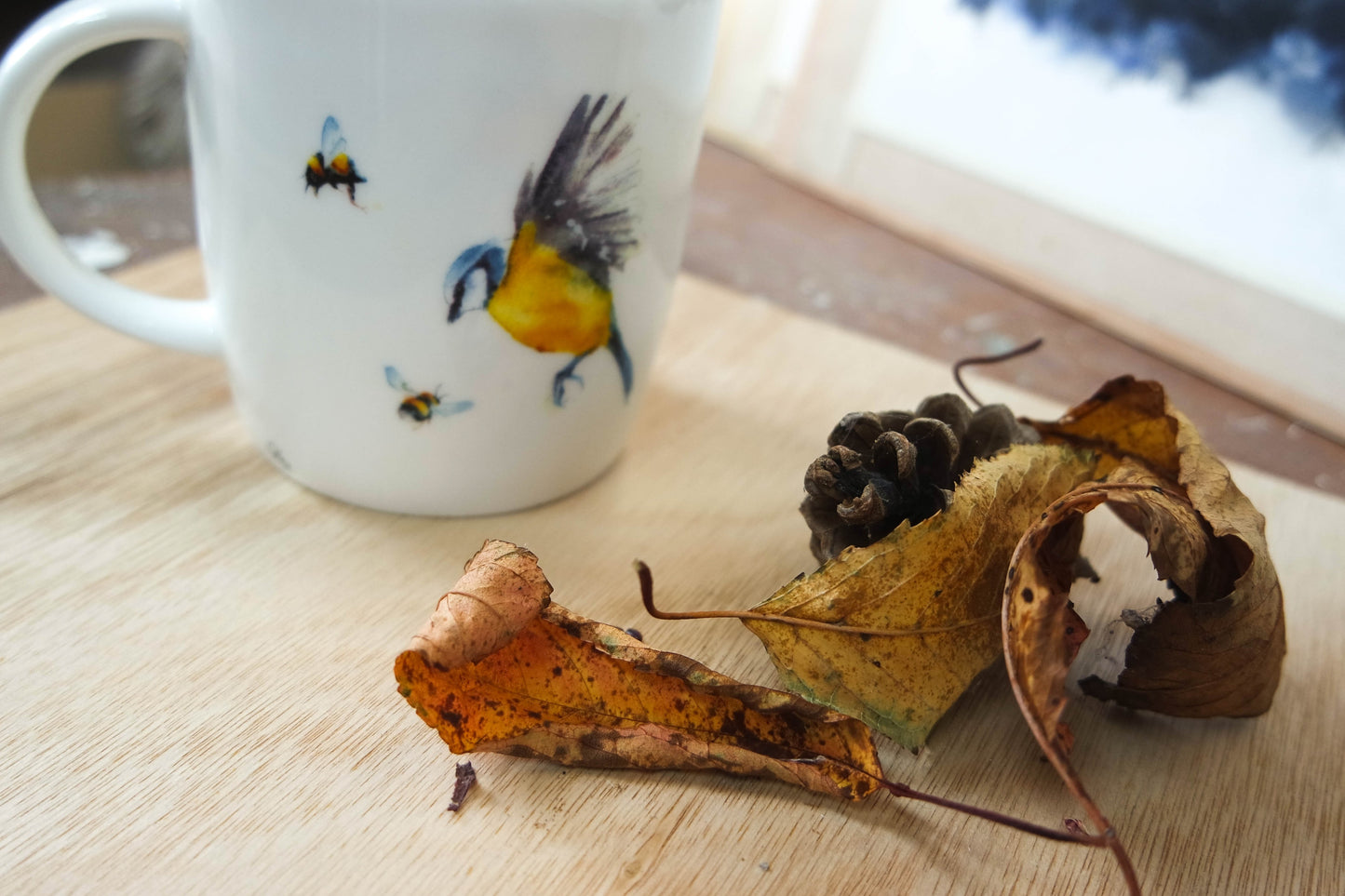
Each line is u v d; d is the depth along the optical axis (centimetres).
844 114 39
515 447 22
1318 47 30
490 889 17
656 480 25
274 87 19
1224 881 18
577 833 18
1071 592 23
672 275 23
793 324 31
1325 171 30
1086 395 31
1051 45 34
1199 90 32
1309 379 31
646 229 21
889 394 29
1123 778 20
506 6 18
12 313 28
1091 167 34
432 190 19
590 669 19
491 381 21
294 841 17
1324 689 22
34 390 26
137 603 21
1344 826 19
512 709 18
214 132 20
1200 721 21
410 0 18
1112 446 21
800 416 28
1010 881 18
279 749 19
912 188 38
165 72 46
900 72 37
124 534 22
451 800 18
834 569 19
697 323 31
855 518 19
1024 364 32
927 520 19
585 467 24
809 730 18
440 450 22
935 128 37
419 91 19
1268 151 31
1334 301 31
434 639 17
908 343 33
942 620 19
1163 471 21
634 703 19
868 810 19
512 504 23
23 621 20
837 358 30
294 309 21
